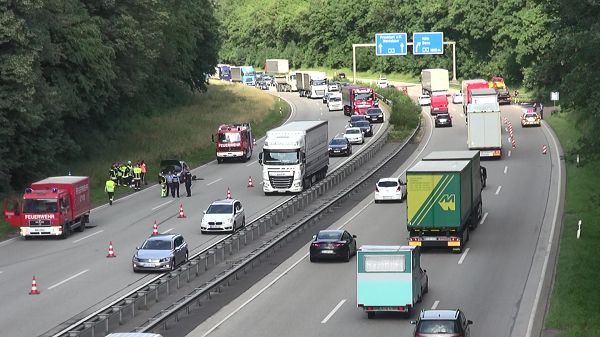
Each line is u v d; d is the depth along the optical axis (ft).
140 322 124.88
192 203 241.14
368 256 128.16
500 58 540.52
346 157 320.09
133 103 401.90
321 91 541.75
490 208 218.59
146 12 345.10
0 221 222.48
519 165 282.36
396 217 209.46
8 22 236.63
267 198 244.83
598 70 166.09
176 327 125.39
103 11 322.14
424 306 134.92
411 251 127.75
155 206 239.30
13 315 136.15
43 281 158.81
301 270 161.48
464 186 176.45
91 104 303.89
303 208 222.48
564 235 180.86
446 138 349.61
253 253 165.48
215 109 459.73
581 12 183.01
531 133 353.10
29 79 238.48
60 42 280.10
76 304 141.59
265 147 249.34
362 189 252.62
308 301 139.54
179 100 473.67
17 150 252.42
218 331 123.34
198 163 321.11
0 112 238.27
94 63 290.15
